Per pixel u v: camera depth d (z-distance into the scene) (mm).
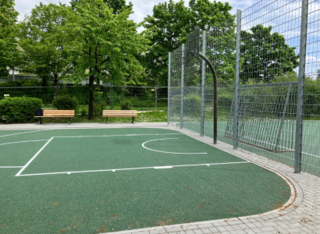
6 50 23844
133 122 16125
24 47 24766
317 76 5285
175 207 3969
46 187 4832
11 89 22906
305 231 3242
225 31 9086
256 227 3338
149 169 6109
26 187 4828
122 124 15414
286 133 6828
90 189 4738
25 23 27141
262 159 7168
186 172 5891
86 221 3488
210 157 7391
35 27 26406
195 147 8820
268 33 6801
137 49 16891
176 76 14828
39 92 22797
